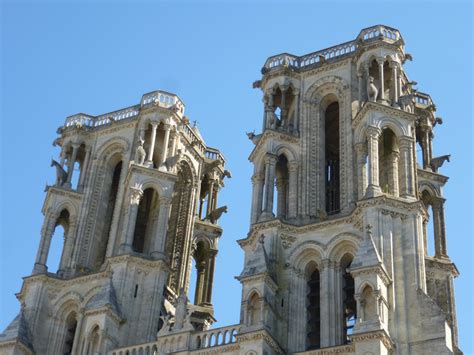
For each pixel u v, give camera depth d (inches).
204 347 2751.0
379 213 2755.9
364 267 2573.8
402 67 3262.8
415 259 2672.2
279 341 2711.6
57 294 3289.9
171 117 3646.7
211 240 3769.7
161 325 3248.0
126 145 3661.4
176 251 3619.6
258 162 3166.8
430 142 3555.6
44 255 3383.4
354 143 3058.6
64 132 3754.9
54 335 3198.8
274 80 3356.3
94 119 3816.4
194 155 3831.2
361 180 2940.5
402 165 2923.2
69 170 3641.7
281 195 3174.2
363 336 2447.1
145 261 3248.0
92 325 3009.4
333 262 2822.3
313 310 2832.2
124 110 3789.4
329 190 3275.1
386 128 3016.7
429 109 3577.8
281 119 3267.7
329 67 3336.6
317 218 3006.9
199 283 3686.0
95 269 3422.7
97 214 3543.3
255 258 2805.1
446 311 3088.1
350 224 2856.8
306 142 3189.0
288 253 2891.2
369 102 3009.4
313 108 3282.5
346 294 2810.0
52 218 3494.1
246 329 2647.6
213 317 3597.4
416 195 2891.2
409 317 2571.4
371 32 3312.0
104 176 3649.1
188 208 3722.9
